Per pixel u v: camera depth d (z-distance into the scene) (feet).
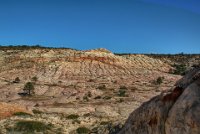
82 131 114.21
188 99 23.08
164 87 433.48
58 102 336.70
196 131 21.54
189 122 22.04
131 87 449.48
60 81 509.35
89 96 383.04
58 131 114.93
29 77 549.95
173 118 23.35
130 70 652.48
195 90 23.40
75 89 431.02
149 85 470.80
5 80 520.83
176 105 23.59
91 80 526.57
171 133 23.40
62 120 144.77
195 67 27.32
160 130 25.35
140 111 29.07
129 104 270.87
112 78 554.87
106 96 367.66
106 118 163.63
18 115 140.26
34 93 406.82
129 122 30.48
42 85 462.60
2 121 122.21
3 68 639.76
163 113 25.48
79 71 618.85
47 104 308.81
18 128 110.11
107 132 81.87
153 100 27.96
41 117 144.56
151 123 26.58
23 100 353.10
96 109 238.27
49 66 639.35
